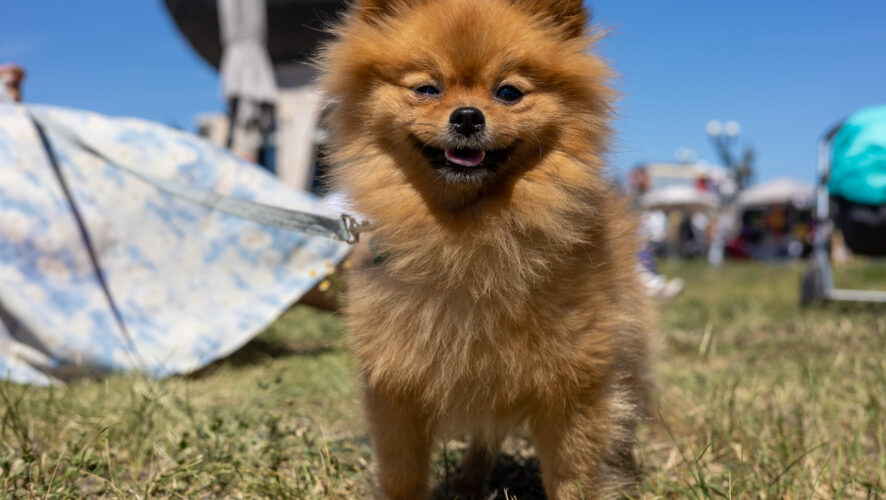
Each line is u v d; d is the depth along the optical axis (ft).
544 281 1.22
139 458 1.55
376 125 1.35
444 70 1.30
